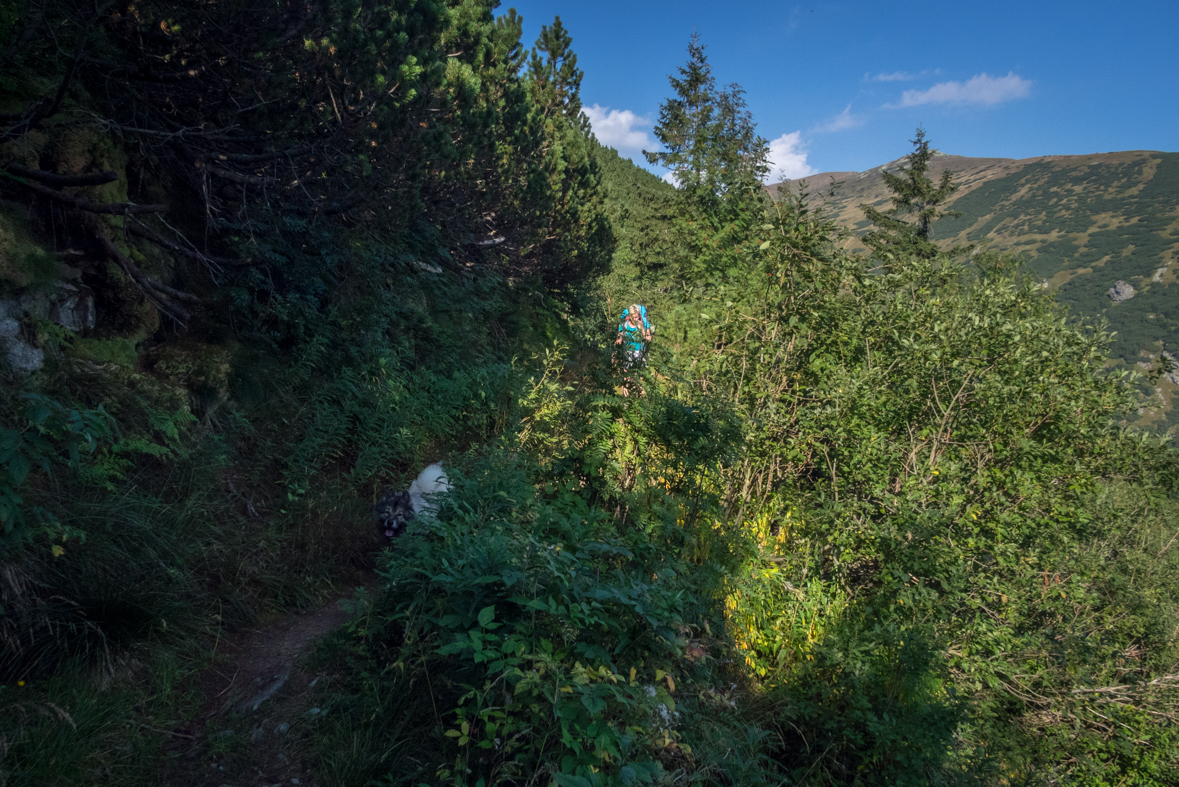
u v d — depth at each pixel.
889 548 5.46
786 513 6.30
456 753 2.68
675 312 7.21
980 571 6.61
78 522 3.34
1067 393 7.15
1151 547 9.34
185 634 3.37
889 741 3.80
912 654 4.31
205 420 4.86
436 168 8.13
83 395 3.98
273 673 3.36
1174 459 8.50
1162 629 7.37
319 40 5.45
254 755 2.78
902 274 7.48
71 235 4.45
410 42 6.58
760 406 6.41
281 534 4.63
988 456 6.95
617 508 5.37
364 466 5.62
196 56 5.00
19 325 3.77
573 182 14.73
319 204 6.89
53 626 2.86
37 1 4.00
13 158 4.05
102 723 2.69
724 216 12.52
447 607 3.09
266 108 5.46
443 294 9.96
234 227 6.01
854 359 7.02
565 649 2.73
